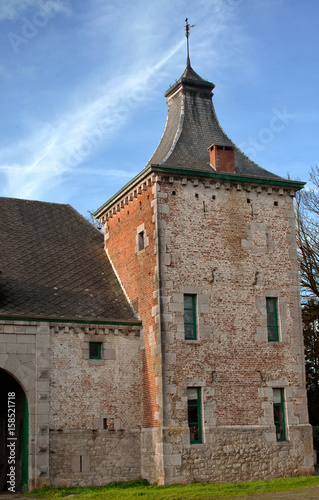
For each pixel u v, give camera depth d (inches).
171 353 826.8
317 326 1471.5
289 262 930.7
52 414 807.7
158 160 928.3
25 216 1037.2
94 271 973.8
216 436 823.7
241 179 913.5
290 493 689.0
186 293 853.8
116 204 998.4
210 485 768.3
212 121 1005.8
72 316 843.4
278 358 887.7
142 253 900.0
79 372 835.4
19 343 805.9
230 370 853.8
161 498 677.3
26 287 876.0
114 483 815.7
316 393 1515.7
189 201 884.6
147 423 838.5
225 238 894.4
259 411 858.1
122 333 873.5
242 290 887.7
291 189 953.5
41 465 782.5
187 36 1050.7
